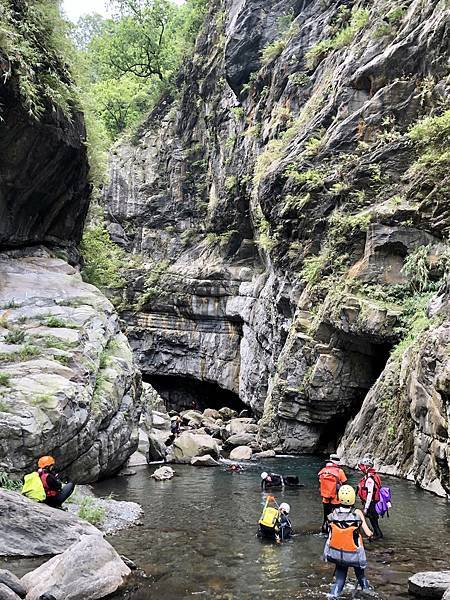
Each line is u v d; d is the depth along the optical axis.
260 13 37.31
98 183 25.45
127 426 17.47
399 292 20.61
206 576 8.04
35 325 16.59
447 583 7.22
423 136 21.11
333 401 22.72
